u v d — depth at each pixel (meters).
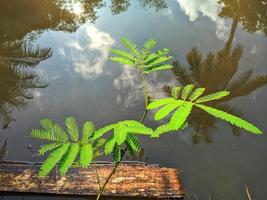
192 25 13.25
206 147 6.68
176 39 11.98
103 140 2.12
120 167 4.71
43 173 1.96
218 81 9.87
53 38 11.74
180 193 4.46
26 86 8.54
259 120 7.87
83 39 11.73
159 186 4.49
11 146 6.24
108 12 14.05
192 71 10.17
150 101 2.28
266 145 6.89
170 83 9.41
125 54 2.66
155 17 13.55
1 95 7.94
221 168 6.07
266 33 13.42
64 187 4.44
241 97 9.00
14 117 7.29
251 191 5.50
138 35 12.05
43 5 14.01
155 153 6.27
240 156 6.49
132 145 2.04
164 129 1.91
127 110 7.79
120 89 8.66
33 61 9.91
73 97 8.23
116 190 4.41
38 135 2.12
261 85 9.48
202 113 7.58
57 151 2.04
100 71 9.50
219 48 11.60
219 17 14.66
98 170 4.65
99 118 7.45
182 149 6.51
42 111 7.60
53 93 8.35
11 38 11.45
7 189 4.40
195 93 2.06
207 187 5.52
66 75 9.26
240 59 10.99
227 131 7.26
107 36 12.00
